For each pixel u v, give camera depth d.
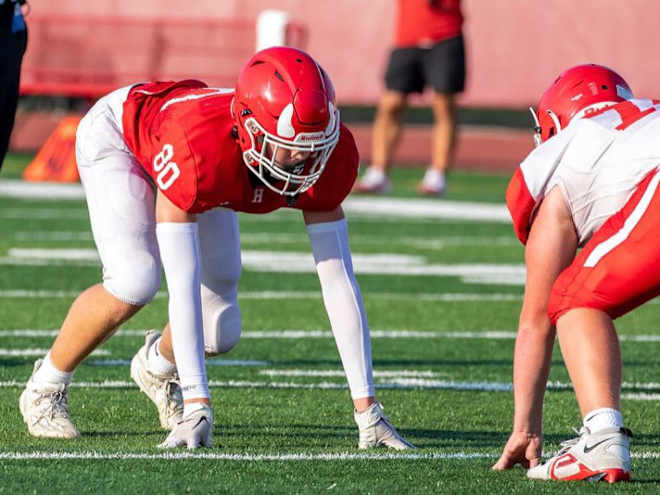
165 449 11.44
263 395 14.95
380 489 10.02
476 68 51.78
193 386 11.52
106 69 49.09
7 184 44.00
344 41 52.19
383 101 42.22
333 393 15.16
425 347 18.77
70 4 51.41
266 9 51.94
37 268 26.05
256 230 34.12
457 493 9.88
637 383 16.19
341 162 11.21
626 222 9.70
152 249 11.92
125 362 16.91
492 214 38.50
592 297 9.80
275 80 10.52
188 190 10.99
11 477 10.28
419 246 31.36
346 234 11.72
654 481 10.27
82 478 10.27
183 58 49.19
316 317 21.28
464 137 54.44
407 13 41.19
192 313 11.38
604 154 9.94
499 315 21.86
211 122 10.97
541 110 11.12
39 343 18.16
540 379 10.43
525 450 10.56
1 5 15.30
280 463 10.94
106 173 11.99
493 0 51.50
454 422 13.64
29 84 48.84
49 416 12.35
